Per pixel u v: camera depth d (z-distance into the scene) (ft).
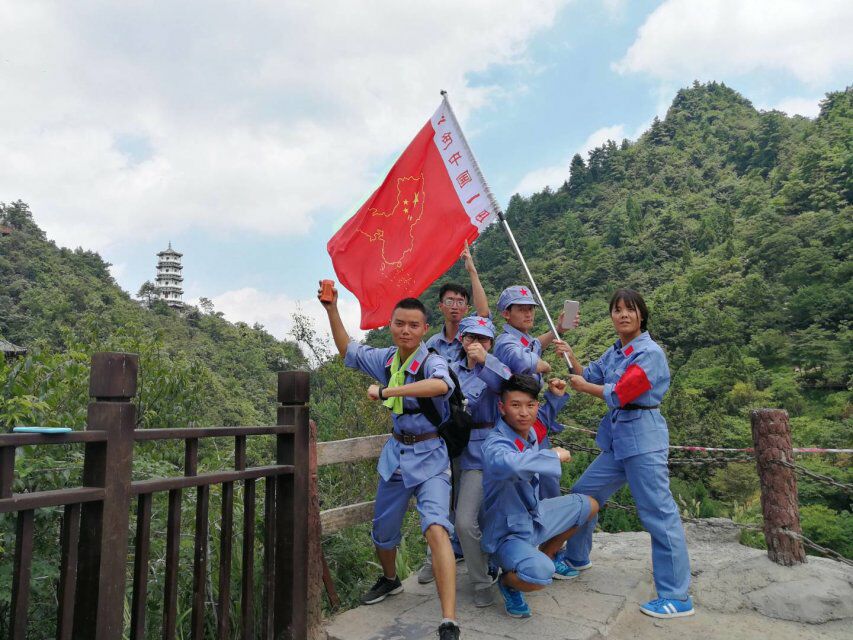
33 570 9.71
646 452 10.91
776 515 11.87
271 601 9.12
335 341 11.28
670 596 10.76
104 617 6.03
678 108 523.70
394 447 10.61
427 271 13.43
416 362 10.25
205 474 7.70
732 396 164.55
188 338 234.58
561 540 11.59
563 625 9.87
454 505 12.11
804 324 202.39
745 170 405.18
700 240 316.81
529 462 9.69
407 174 13.94
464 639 9.45
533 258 381.19
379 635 9.91
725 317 212.02
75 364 13.67
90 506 6.17
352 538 14.83
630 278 308.60
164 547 11.88
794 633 10.04
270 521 9.25
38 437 5.54
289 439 9.62
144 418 16.24
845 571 11.67
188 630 11.28
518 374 10.98
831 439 130.72
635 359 11.11
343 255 13.82
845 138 304.50
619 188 441.27
